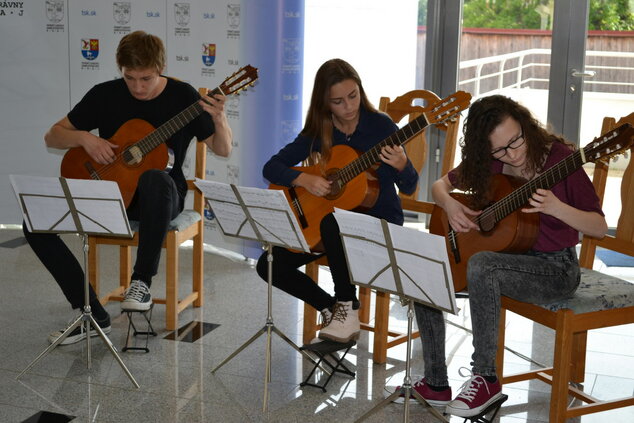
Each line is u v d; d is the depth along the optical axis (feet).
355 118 9.63
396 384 9.40
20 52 15.24
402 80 16.79
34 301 12.15
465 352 10.53
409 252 6.94
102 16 14.89
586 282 8.52
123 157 10.43
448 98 8.84
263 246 8.81
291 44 13.39
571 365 9.52
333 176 9.50
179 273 13.70
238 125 13.94
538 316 8.09
